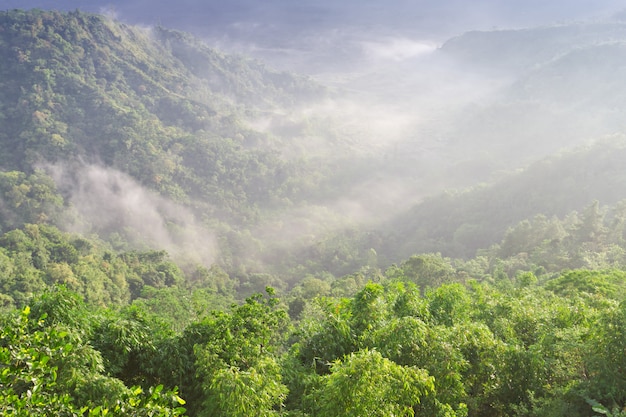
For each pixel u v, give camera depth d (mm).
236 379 8977
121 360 10609
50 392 8078
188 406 11055
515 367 12953
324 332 12781
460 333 12781
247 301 12992
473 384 13227
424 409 11266
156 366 11062
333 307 13633
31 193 110312
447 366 11320
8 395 5273
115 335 10617
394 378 9211
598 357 11406
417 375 9609
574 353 13070
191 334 11797
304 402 10742
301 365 12305
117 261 74688
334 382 8953
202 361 10398
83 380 8375
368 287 13703
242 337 11422
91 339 10719
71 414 6008
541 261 55531
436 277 52031
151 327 13000
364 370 8750
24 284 51250
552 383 13172
